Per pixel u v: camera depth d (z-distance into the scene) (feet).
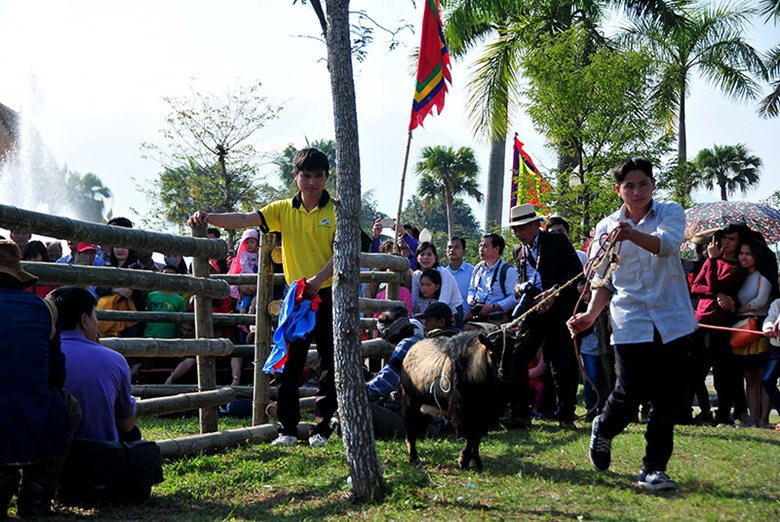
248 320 28.89
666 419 16.69
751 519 14.15
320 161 21.62
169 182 77.30
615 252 17.06
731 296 27.81
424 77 30.86
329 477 18.16
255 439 22.26
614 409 17.44
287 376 21.99
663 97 63.46
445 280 30.22
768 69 82.79
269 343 24.00
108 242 19.35
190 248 21.74
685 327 16.71
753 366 27.50
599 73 51.78
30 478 14.49
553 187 53.26
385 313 25.82
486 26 69.00
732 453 20.98
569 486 17.03
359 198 16.17
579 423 27.63
